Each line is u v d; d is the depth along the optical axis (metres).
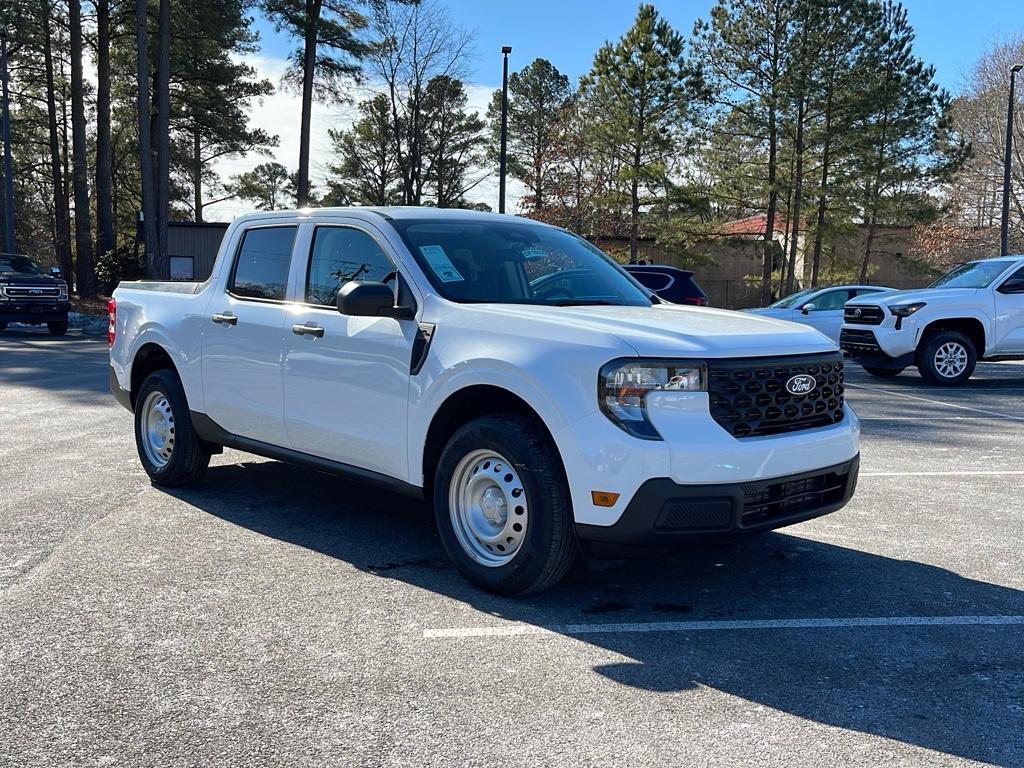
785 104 35.34
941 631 4.11
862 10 34.41
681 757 2.94
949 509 6.36
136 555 5.04
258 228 6.05
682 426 3.99
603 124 36.56
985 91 44.88
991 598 4.55
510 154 48.34
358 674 3.56
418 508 6.18
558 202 43.84
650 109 36.00
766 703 3.35
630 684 3.50
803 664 3.72
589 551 4.29
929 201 37.97
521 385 4.22
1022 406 11.84
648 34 35.09
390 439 4.89
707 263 38.84
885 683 3.54
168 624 4.05
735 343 4.24
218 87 41.22
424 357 4.69
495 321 4.50
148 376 6.73
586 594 4.55
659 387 3.99
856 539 5.61
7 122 32.50
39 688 3.41
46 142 47.19
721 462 3.98
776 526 4.29
